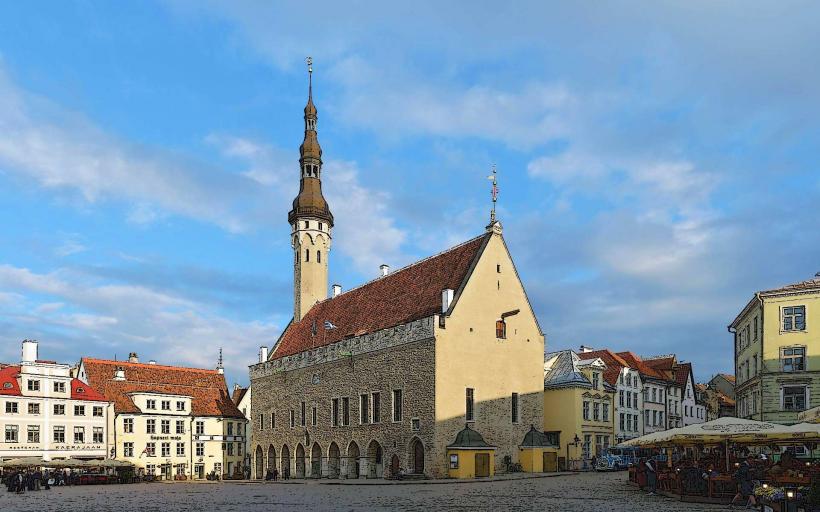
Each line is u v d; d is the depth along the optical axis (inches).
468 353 2691.9
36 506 1592.0
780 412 2345.0
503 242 2928.2
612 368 3526.1
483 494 1702.8
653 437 1523.1
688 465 1566.2
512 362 2839.6
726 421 1419.8
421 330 2669.8
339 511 1321.4
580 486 1875.0
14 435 3253.0
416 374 2669.8
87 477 2987.2
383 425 2810.0
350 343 3065.9
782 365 2367.1
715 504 1320.1
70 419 3432.6
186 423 3964.1
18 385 3316.9
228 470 4084.6
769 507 1098.1
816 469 1323.8
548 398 3166.8
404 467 2669.8
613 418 3334.2
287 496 1834.4
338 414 3102.9
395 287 3230.8
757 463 1644.9
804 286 2404.0
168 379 4128.9
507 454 2748.5
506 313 2842.0
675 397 3978.8
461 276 2817.4
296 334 3818.9
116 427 3686.0
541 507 1310.3
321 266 4003.4
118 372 3932.1
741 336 2839.6
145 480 3363.7
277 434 3558.1
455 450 2524.6
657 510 1208.8
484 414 2701.8
